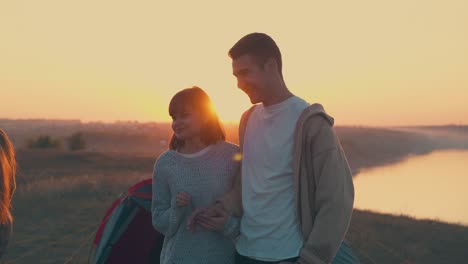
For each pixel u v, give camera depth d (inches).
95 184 698.8
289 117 107.8
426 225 526.0
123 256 175.6
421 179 2006.6
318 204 100.7
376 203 1175.6
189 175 119.3
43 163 1235.9
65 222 481.4
